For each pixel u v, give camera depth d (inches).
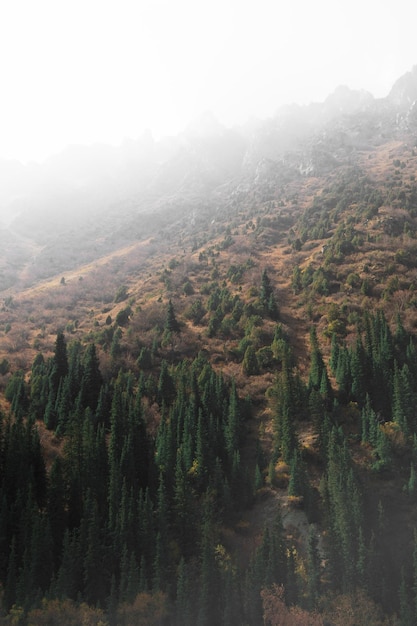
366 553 2266.2
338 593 2260.1
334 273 5088.6
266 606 2186.3
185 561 2437.3
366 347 3575.3
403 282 4576.8
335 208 6973.4
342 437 2849.4
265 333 4343.0
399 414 2920.8
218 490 2755.9
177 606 2219.5
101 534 2455.7
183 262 6948.8
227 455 3004.4
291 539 2539.4
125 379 3853.3
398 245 5265.8
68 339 5073.8
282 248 6589.6
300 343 4259.4
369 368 3324.3
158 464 2940.5
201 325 4857.3
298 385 3341.5
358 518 2361.0
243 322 4596.5
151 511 2522.1
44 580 2292.1
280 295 5142.7
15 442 2847.0
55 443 3346.5
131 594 2226.9
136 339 4569.4
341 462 2603.3
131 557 2298.2
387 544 2368.4
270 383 3735.2
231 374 3917.3
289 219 7657.5
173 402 3558.1
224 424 3203.7
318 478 2817.4
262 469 2997.0
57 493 2593.5
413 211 5959.6
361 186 7490.2
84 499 2623.0
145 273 7642.7
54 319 6028.5
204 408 3309.5
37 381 3870.6
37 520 2353.6
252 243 6924.2
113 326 5022.1
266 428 3314.5
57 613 2146.9
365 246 5388.8
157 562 2317.9
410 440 2810.0
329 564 2356.1
